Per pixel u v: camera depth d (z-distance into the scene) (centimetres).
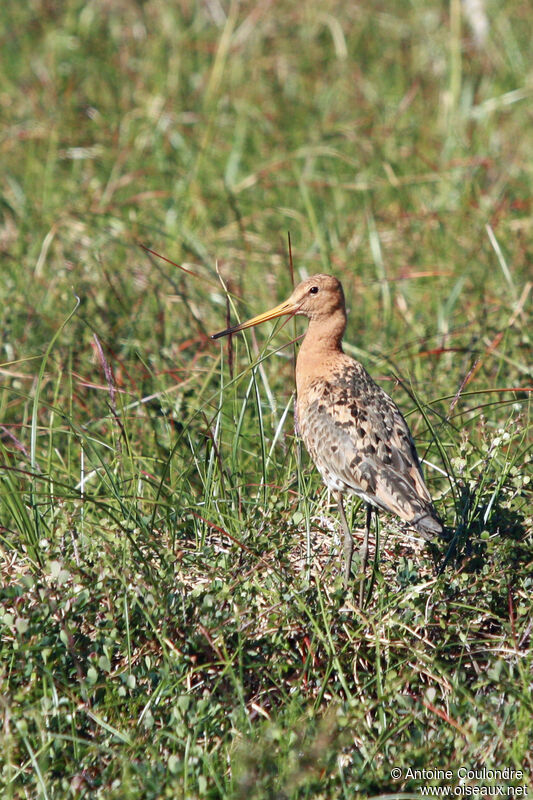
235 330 1178
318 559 1057
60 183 2052
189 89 2453
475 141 2144
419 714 844
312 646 886
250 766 754
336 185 1980
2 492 1067
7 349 1423
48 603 876
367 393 1075
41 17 2788
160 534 1045
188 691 866
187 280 1656
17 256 1730
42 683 862
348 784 780
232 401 1261
